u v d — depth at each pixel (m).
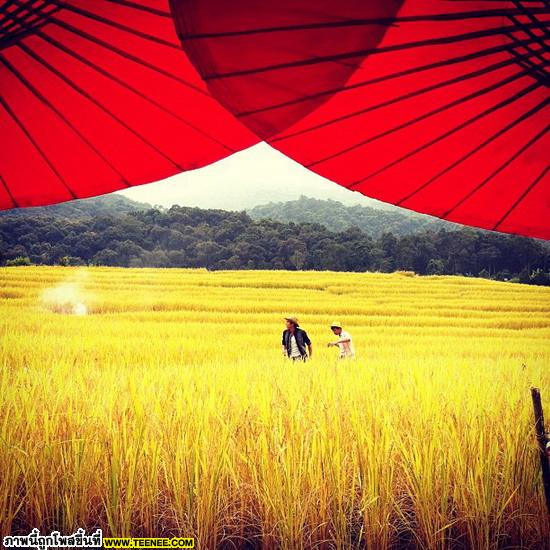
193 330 19.56
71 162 1.36
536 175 1.22
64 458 3.83
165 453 3.90
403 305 40.91
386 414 4.44
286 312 33.81
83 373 6.38
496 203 1.30
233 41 0.92
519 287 62.06
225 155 1.33
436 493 3.77
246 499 3.84
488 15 0.94
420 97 1.06
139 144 1.33
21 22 1.12
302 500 3.69
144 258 112.12
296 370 7.52
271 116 1.05
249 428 4.21
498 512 3.75
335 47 0.94
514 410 4.63
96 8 1.10
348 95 1.02
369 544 3.67
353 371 7.73
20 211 144.12
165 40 1.12
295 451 3.84
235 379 6.42
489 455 3.94
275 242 114.62
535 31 1.00
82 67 1.20
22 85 1.24
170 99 1.22
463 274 108.62
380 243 113.25
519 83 1.07
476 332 26.50
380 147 1.15
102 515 3.74
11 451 3.61
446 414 4.51
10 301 30.34
